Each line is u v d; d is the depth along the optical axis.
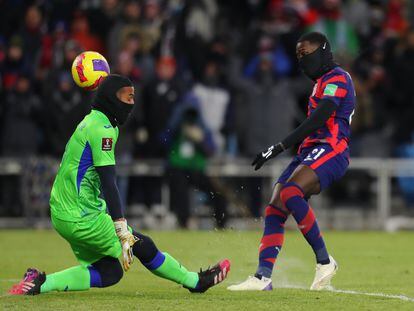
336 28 61.72
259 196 55.69
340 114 28.69
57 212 25.59
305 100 59.09
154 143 55.53
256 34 59.88
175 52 60.62
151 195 55.97
